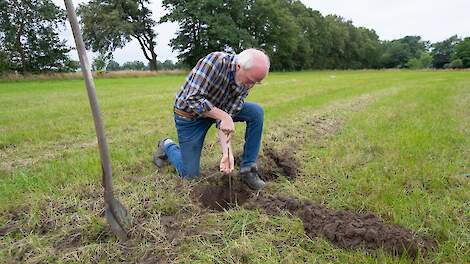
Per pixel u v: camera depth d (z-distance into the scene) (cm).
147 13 4703
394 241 243
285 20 5597
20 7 3584
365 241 248
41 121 746
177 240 256
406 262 227
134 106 972
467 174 373
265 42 5616
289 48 5819
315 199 323
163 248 248
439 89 1420
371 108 877
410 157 428
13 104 1095
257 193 338
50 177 373
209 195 340
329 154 453
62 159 458
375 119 704
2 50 3575
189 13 4600
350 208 302
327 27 7306
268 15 5447
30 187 346
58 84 2298
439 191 335
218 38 4691
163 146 405
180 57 4944
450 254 237
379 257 232
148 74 3491
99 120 243
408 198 312
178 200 312
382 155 448
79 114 843
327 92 1345
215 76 308
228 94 324
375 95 1220
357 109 867
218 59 306
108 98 1216
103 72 3152
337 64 7844
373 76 3162
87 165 409
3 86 2147
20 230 277
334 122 692
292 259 233
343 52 7681
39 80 2847
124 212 267
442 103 942
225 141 310
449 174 371
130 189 341
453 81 2031
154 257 242
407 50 9350
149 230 264
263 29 5494
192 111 317
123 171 395
